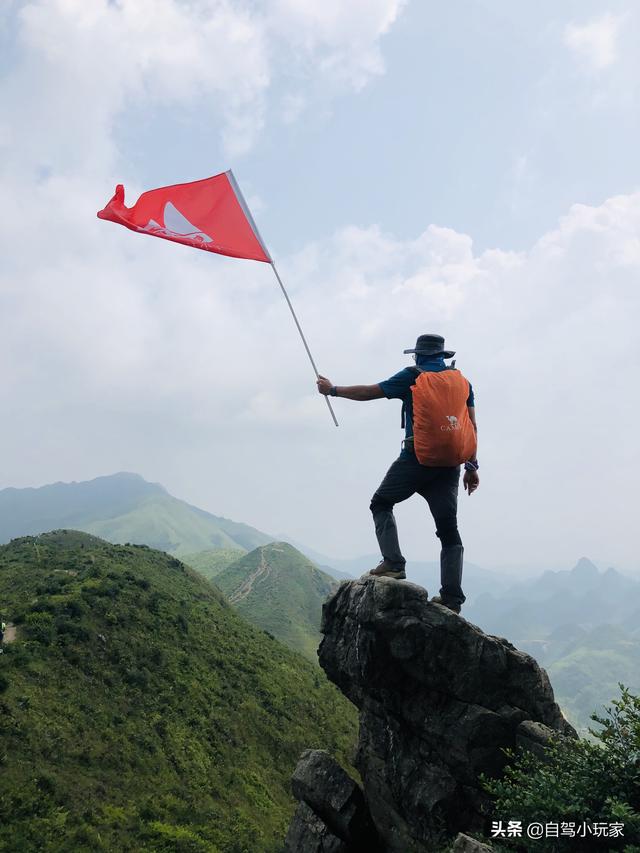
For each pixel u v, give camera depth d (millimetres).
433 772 7676
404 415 7688
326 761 9234
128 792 38969
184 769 44594
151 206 9594
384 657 7688
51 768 37500
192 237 9438
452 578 7715
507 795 6379
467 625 7359
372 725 8703
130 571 77938
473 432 7492
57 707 43719
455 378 7254
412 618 7355
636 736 5691
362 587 7988
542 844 5660
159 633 63375
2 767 35438
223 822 39625
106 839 32812
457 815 7375
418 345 7777
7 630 52531
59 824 32500
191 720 51375
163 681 55156
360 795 8758
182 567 100562
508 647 7688
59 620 55656
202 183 9781
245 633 80750
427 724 7629
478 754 7254
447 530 7773
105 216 9422
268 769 51312
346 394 7656
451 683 7418
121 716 46875
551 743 6582
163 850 33438
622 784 5652
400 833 8039
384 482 7730
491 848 5812
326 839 8344
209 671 61156
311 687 72312
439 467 7352
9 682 43844
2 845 29609
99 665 52250
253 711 58156
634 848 4918
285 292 9094
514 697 7395
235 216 9594
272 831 41781
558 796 5766
